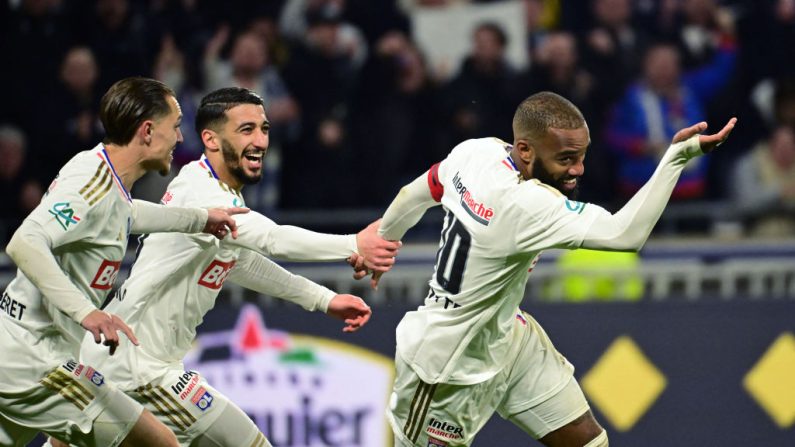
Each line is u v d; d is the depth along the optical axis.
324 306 18.30
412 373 16.73
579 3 34.44
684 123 33.44
